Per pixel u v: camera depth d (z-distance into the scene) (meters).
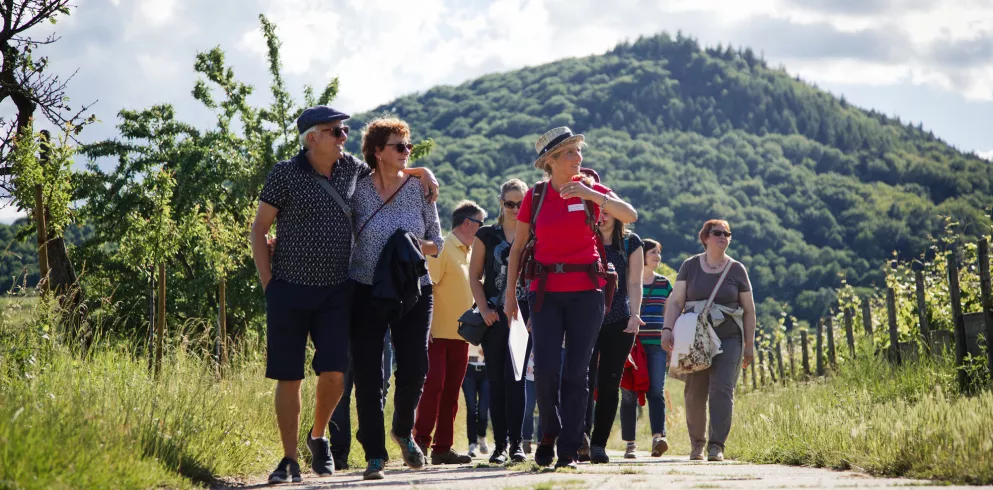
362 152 5.72
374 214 5.56
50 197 10.40
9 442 3.68
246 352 8.75
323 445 5.52
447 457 7.71
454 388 7.68
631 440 9.28
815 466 6.11
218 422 5.93
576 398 5.82
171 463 4.80
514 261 6.17
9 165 10.25
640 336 9.27
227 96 31.42
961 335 9.62
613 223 7.14
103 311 8.28
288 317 5.20
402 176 5.77
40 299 7.03
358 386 5.55
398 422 5.86
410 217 5.69
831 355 16.31
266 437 6.66
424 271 5.59
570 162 5.96
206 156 30.52
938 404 5.75
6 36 13.37
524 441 9.12
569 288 5.86
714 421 8.05
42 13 13.52
